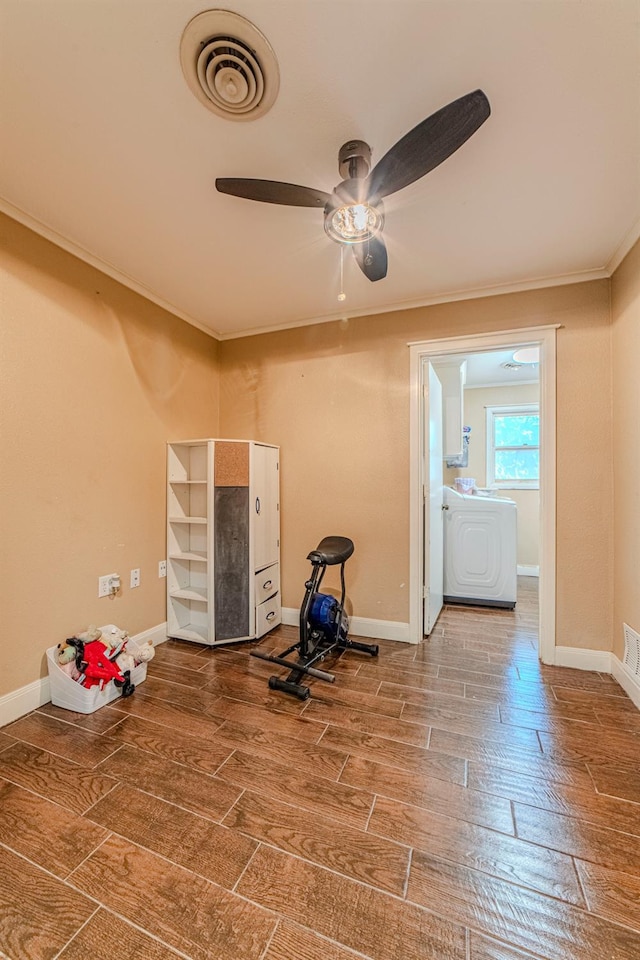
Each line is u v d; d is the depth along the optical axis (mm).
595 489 2287
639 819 1286
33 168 1554
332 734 1719
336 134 1397
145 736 1703
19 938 952
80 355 2125
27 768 1511
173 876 1098
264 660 2430
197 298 2646
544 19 1051
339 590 2881
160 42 1104
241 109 1287
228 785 1429
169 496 2742
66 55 1135
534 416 4957
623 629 2115
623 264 2088
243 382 3193
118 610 2373
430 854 1164
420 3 1017
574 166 1541
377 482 2793
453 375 3920
